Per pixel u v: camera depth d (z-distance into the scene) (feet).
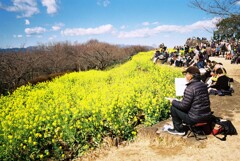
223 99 27.12
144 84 37.91
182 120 18.26
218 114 22.66
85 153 19.74
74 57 165.17
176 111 17.88
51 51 154.30
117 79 53.57
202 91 16.85
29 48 123.85
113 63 150.30
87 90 44.55
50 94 43.70
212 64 40.06
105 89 38.96
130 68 67.36
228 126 18.07
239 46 62.49
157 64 73.77
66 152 20.20
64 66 146.61
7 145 18.63
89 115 23.84
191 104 17.03
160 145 18.38
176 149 17.46
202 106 16.90
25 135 19.72
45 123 22.79
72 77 65.62
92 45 195.72
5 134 19.84
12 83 86.94
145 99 26.73
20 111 29.40
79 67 155.53
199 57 43.11
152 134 19.45
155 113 23.20
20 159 18.67
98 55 156.56
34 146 19.38
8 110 34.47
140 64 69.87
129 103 26.00
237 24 34.73
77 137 20.66
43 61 120.98
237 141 17.44
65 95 40.27
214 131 17.99
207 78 38.22
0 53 90.74
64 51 168.35
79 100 33.73
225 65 59.16
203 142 17.44
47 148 20.53
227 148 16.70
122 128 20.99
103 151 19.15
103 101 27.37
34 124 20.95
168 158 16.55
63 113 23.88
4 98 43.70
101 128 21.04
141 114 25.49
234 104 25.22
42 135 21.15
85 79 60.64
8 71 86.89
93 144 20.67
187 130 18.70
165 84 39.78
